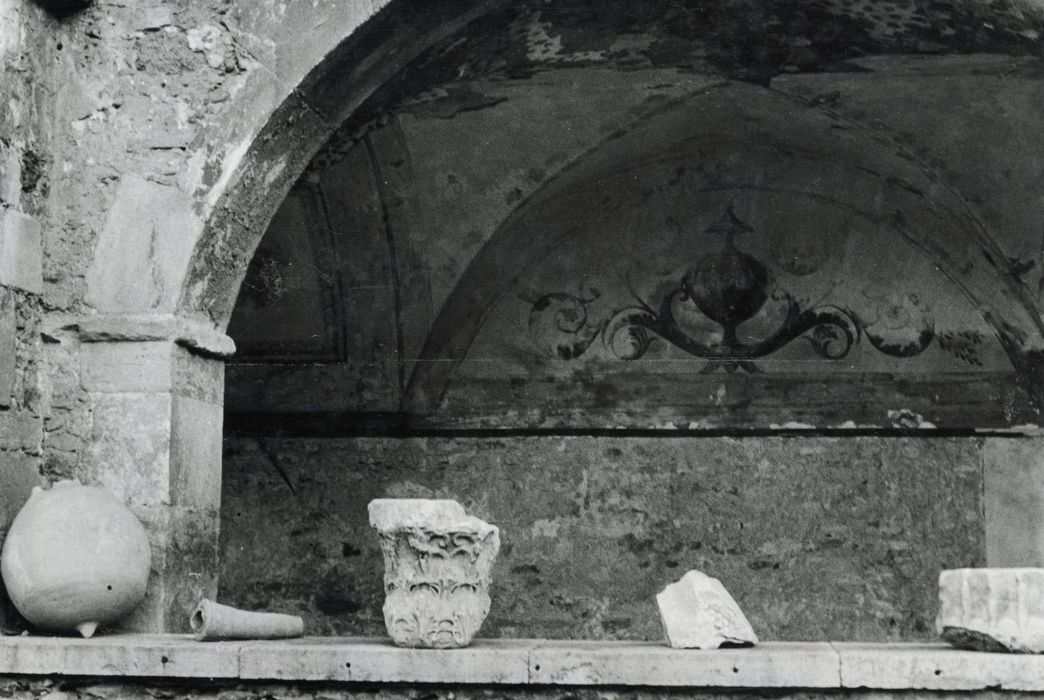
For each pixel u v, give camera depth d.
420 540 6.04
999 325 10.14
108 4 7.35
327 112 7.45
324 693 5.95
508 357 10.55
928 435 10.24
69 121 7.28
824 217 10.38
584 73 8.89
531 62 8.66
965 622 5.89
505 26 8.06
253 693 6.00
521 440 10.48
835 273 10.40
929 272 10.30
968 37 8.20
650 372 10.48
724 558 10.25
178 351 7.05
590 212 10.45
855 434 10.30
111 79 7.29
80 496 6.59
